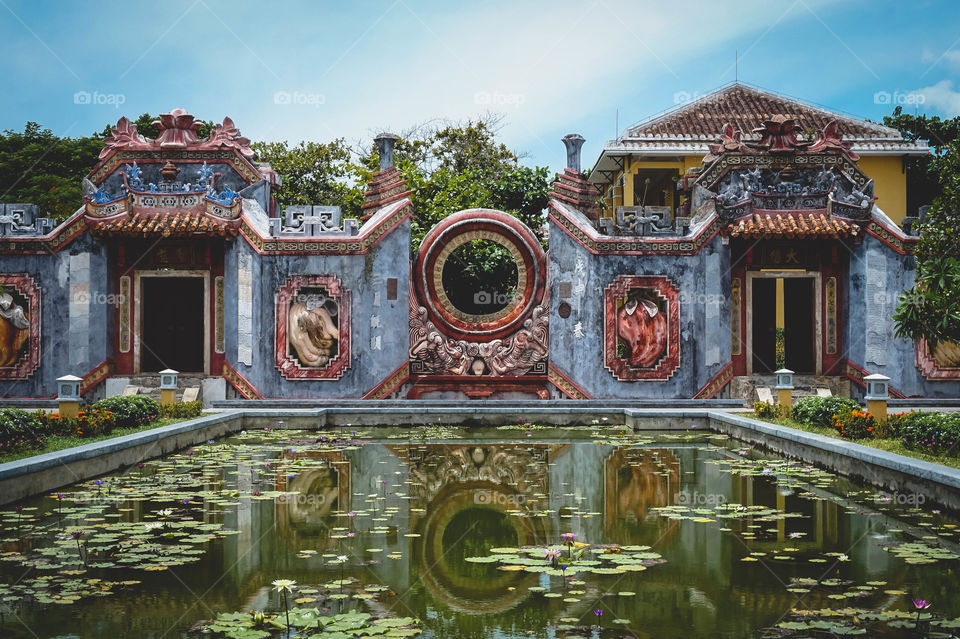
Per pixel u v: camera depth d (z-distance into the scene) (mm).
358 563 6125
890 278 16469
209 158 16672
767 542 6691
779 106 24797
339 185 27328
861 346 16578
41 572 5875
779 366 17953
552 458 11102
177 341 17406
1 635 4699
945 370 16453
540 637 4699
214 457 10992
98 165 16531
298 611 5074
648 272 16453
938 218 9250
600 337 16438
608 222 16609
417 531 7086
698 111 24453
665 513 7742
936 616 4977
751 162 16625
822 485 9117
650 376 16391
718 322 16438
